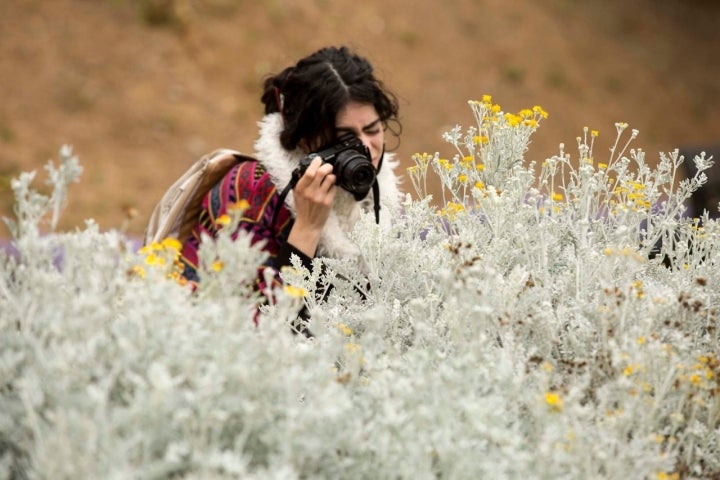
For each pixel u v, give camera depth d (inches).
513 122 166.1
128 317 109.7
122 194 609.3
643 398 115.9
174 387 100.9
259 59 800.3
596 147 826.8
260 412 101.5
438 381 110.6
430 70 858.1
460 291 124.4
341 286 152.0
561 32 1018.1
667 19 1154.7
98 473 90.0
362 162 169.0
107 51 748.0
